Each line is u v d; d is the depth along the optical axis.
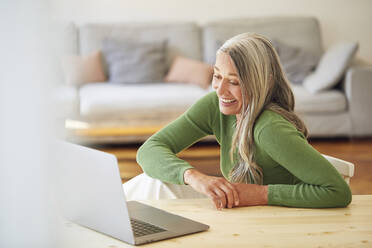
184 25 5.23
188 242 1.10
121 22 5.18
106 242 1.09
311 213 1.31
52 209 0.57
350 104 4.59
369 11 5.56
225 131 1.70
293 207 1.37
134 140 4.44
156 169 1.59
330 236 1.14
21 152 0.52
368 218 1.27
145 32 5.15
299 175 1.40
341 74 4.52
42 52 0.50
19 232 0.55
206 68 4.97
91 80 4.89
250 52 1.44
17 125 0.51
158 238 1.11
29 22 0.49
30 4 0.49
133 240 1.07
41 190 0.54
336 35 5.59
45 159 0.53
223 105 1.51
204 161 3.98
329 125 4.61
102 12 5.34
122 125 4.45
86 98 4.45
